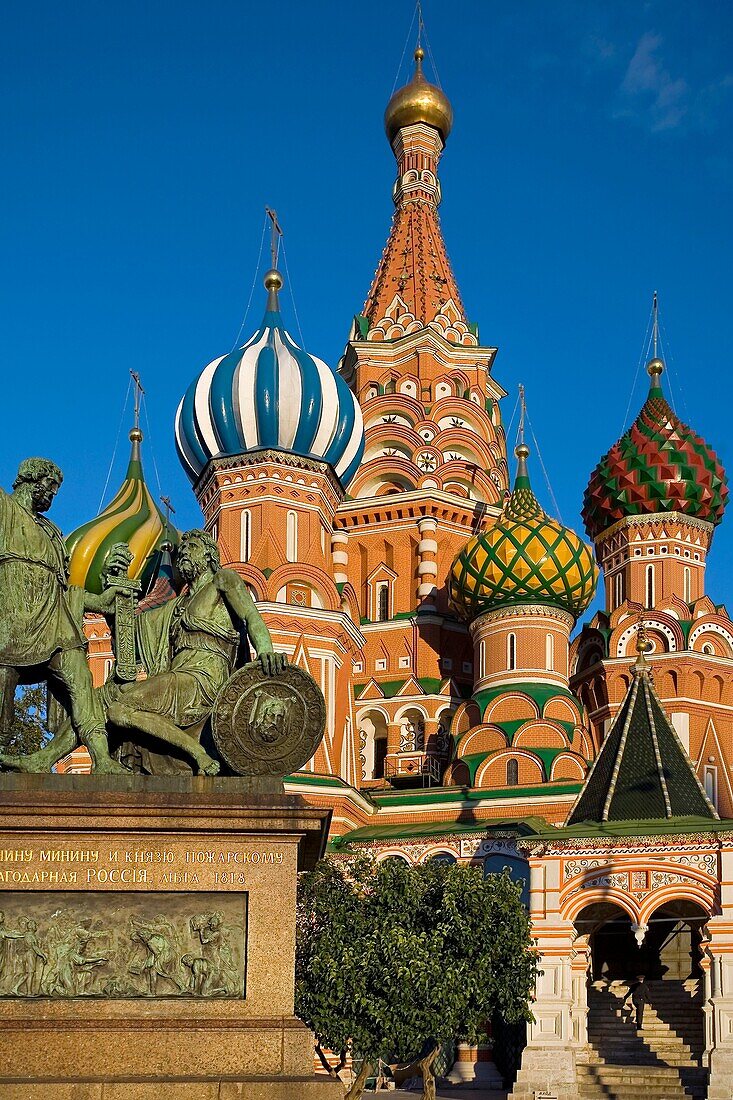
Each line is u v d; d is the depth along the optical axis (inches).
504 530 2662.4
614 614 2829.7
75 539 2672.2
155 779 829.8
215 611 900.6
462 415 3112.7
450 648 2864.2
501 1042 2011.6
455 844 2325.3
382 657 2859.3
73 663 863.1
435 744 2741.1
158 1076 772.0
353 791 2437.3
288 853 822.5
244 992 804.6
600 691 2815.0
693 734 2711.6
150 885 809.5
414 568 2915.8
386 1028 1347.2
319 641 2497.5
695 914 1968.5
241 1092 764.0
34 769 846.5
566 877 1764.3
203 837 818.8
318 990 1378.0
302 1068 784.9
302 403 2640.3
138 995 798.5
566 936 1742.1
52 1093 753.0
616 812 1855.3
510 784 2501.2
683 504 2906.0
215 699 854.5
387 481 3011.8
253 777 839.1
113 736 875.4
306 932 1537.9
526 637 2623.0
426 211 3388.3
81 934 801.6
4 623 852.6
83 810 806.5
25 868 804.6
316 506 2647.6
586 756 2561.5
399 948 1368.1
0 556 863.7
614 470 2947.8
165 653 900.6
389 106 3494.1
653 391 3021.7
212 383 2672.2
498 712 2581.2
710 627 2785.4
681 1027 1877.5
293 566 2534.5
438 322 3211.1
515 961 1465.3
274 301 2765.7
